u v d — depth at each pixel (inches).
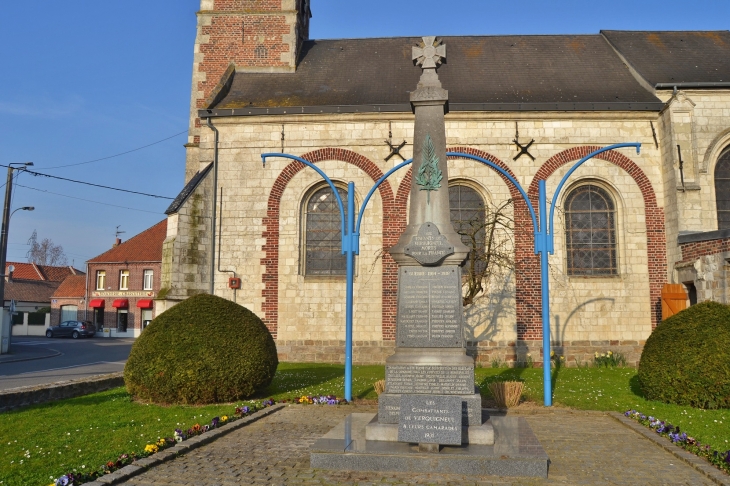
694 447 282.7
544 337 422.6
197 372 398.9
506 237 650.2
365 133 675.4
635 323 638.5
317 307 657.6
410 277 308.5
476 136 666.8
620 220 655.8
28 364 778.2
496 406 410.0
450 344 299.6
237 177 679.7
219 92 724.7
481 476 245.0
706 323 406.0
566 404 416.8
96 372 668.7
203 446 294.0
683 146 627.8
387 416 285.9
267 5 805.2
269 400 414.9
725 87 653.9
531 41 828.6
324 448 261.6
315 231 675.4
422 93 328.8
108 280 1744.6
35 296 2133.4
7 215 973.8
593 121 665.0
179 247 645.9
